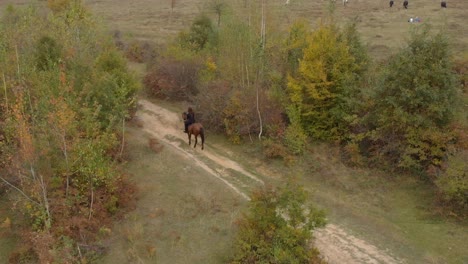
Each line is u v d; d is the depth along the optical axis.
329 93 24.05
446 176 18.72
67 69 24.58
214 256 16.23
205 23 39.19
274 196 14.99
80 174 18.27
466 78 28.59
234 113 25.36
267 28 26.52
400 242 17.22
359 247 16.86
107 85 23.38
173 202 19.58
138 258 16.06
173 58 32.56
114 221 18.16
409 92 20.88
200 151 24.53
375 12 56.31
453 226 18.14
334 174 21.95
